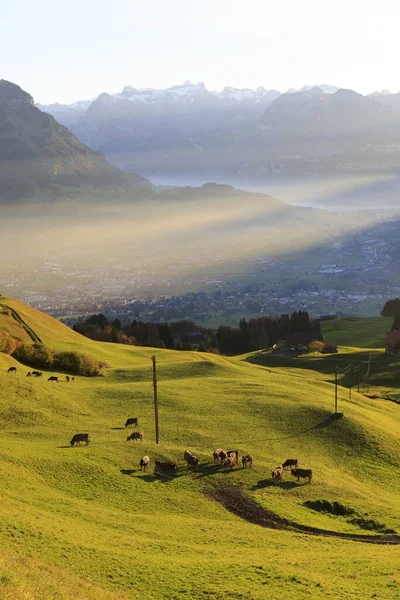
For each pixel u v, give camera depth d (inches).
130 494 2311.8
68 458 2536.9
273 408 3693.4
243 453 2920.8
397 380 6043.3
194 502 2311.8
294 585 1471.5
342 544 1985.7
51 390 3722.9
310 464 2888.8
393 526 2212.1
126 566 1525.6
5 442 2640.3
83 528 1797.5
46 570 1366.9
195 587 1434.5
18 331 5866.1
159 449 2824.8
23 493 2063.2
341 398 4328.3
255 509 2293.3
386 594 1466.5
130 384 4210.1
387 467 3068.4
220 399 3855.8
